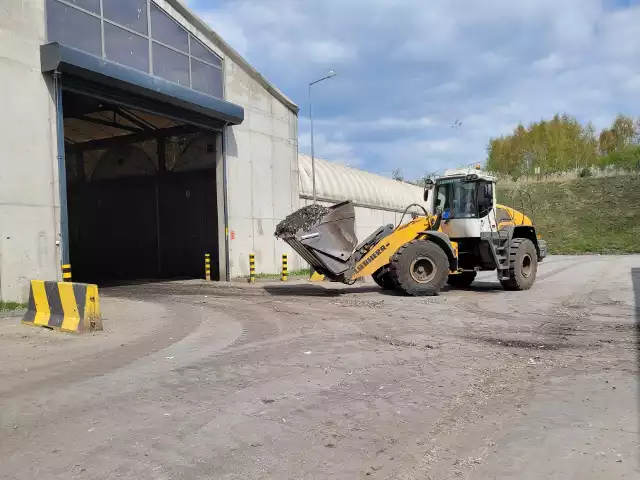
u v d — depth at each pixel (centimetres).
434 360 695
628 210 4725
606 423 456
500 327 920
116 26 1608
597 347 752
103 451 422
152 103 1734
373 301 1280
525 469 374
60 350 806
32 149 1338
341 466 387
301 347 788
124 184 2600
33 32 1353
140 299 1478
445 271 1358
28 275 1317
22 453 421
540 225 4850
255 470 383
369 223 3506
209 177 2339
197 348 800
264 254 2298
